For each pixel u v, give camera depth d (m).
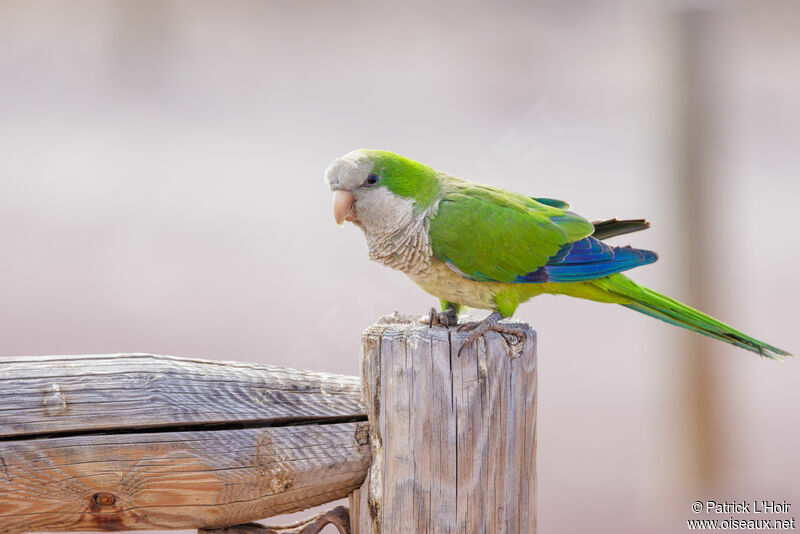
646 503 9.92
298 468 4.07
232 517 4.07
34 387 3.76
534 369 4.41
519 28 23.03
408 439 4.11
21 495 3.76
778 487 10.18
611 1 22.52
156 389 3.89
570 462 10.61
